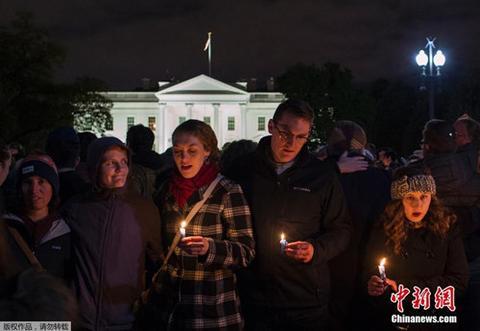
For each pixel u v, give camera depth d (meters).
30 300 1.78
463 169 5.50
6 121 43.69
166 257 4.02
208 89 76.06
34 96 47.41
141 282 4.09
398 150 69.94
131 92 78.94
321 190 4.18
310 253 3.92
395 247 4.43
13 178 5.20
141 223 4.05
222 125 77.56
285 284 4.11
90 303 3.91
